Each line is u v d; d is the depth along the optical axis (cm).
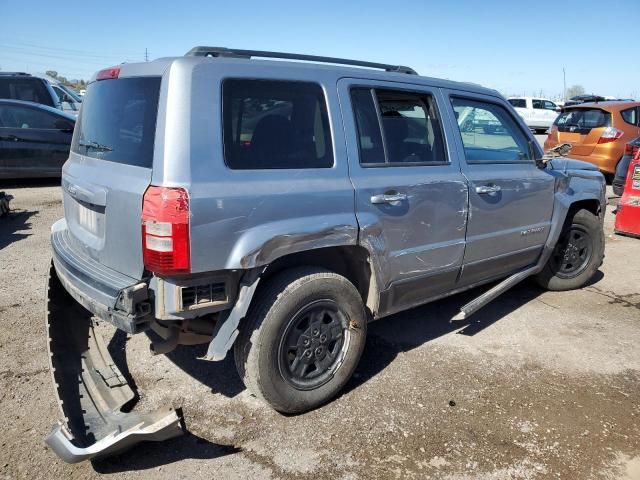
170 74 261
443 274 379
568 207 475
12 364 355
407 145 351
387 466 269
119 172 278
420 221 348
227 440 288
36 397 320
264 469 266
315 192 292
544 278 509
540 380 353
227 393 332
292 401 302
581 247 515
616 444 289
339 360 321
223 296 272
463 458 276
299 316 296
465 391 338
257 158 278
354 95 325
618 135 1055
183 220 248
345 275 343
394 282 345
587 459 277
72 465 265
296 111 297
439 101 374
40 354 369
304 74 303
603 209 523
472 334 420
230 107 271
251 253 266
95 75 338
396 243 337
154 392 330
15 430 290
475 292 508
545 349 397
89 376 318
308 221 288
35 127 1009
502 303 488
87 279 279
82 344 344
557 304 488
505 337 416
